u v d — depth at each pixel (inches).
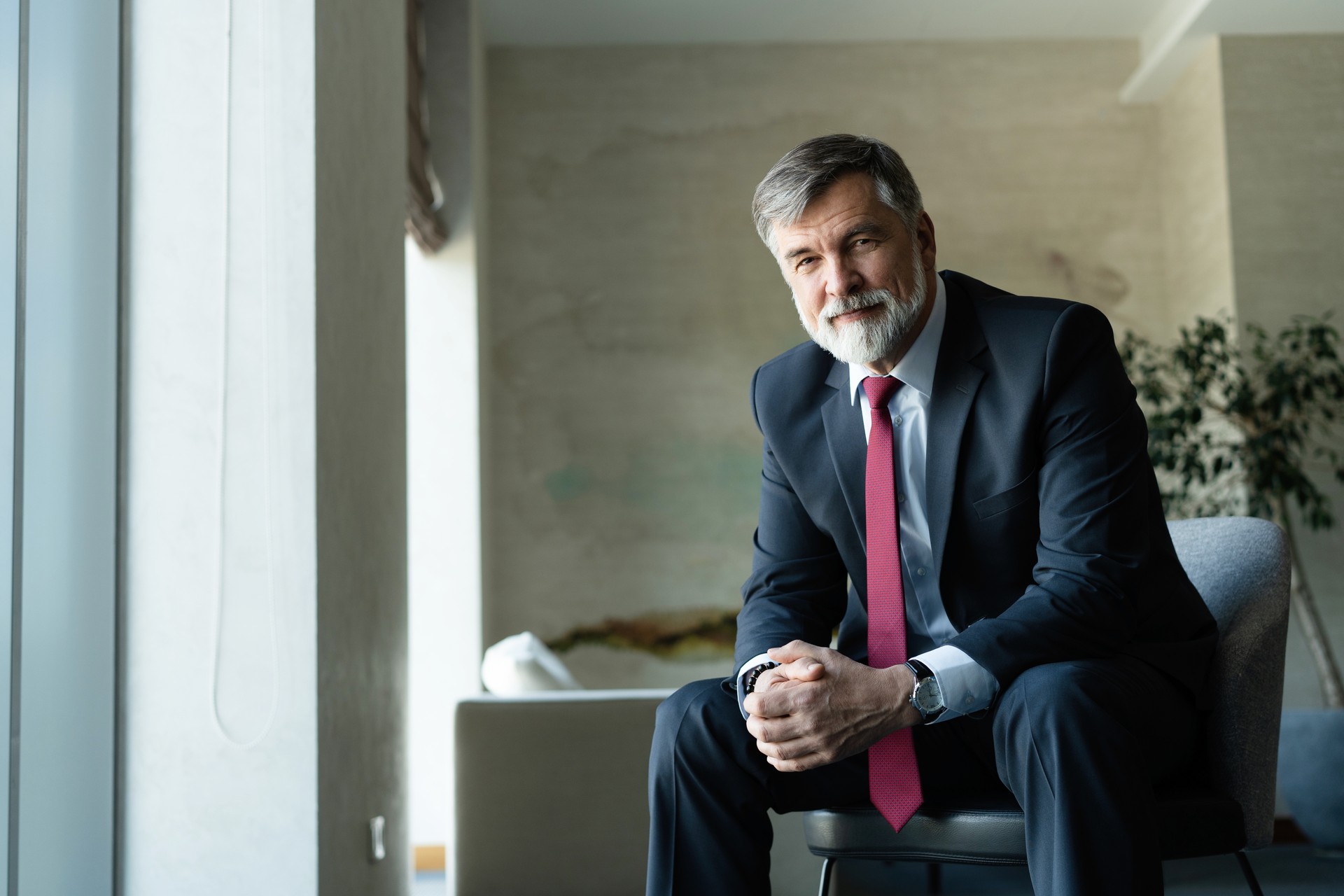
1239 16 202.1
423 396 193.2
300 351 82.4
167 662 79.1
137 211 82.3
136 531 80.0
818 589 67.3
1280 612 62.4
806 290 60.6
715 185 232.4
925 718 54.0
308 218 83.3
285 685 79.7
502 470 224.8
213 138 83.2
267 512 81.0
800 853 109.9
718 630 222.1
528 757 107.7
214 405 81.4
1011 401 59.2
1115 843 48.1
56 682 69.4
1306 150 204.7
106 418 77.9
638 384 227.5
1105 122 234.2
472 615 189.0
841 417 64.4
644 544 223.9
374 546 100.6
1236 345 199.3
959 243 231.9
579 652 221.1
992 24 230.2
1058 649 54.2
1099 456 57.6
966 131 234.1
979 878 140.6
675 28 229.3
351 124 95.6
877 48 235.3
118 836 77.7
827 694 54.0
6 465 63.0
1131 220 232.1
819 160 59.2
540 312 228.4
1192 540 70.2
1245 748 60.5
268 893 78.2
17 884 63.7
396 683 108.7
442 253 196.2
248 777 78.7
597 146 232.4
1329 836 153.9
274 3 84.4
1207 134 211.0
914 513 63.4
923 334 61.9
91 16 77.2
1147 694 54.6
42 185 69.0
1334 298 200.8
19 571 63.7
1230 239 202.4
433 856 178.9
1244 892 131.8
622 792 107.4
